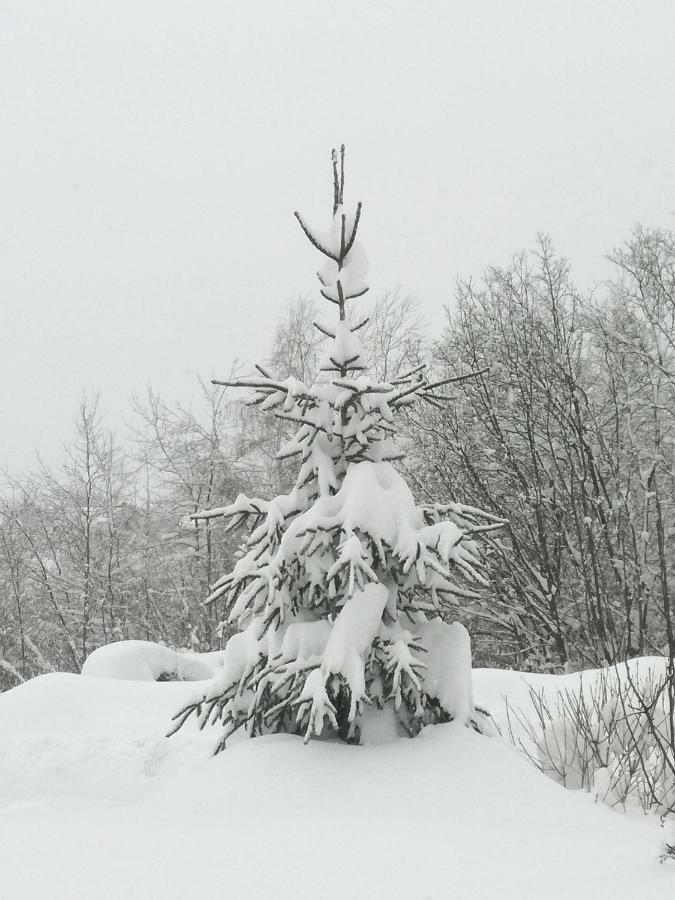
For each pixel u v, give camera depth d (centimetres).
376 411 605
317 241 639
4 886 302
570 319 1669
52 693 827
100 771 557
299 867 325
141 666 1086
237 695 579
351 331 635
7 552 2417
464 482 1678
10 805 509
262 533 585
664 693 633
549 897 287
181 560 2312
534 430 1652
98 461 2423
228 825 415
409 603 590
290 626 559
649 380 1590
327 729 574
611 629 1459
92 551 2433
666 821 462
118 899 282
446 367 1730
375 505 555
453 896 288
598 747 566
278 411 602
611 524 1553
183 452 2325
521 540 1597
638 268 1620
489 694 841
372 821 413
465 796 455
